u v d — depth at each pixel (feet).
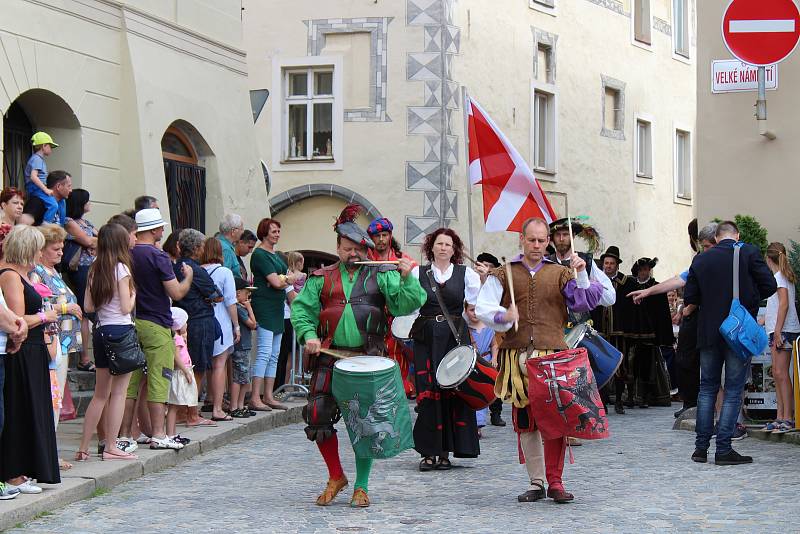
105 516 28.19
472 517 27.96
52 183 43.80
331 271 30.12
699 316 37.47
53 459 29.01
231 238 49.08
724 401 37.09
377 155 81.66
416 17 81.15
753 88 50.96
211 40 62.13
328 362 29.84
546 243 30.48
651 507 29.09
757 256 37.06
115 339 33.58
